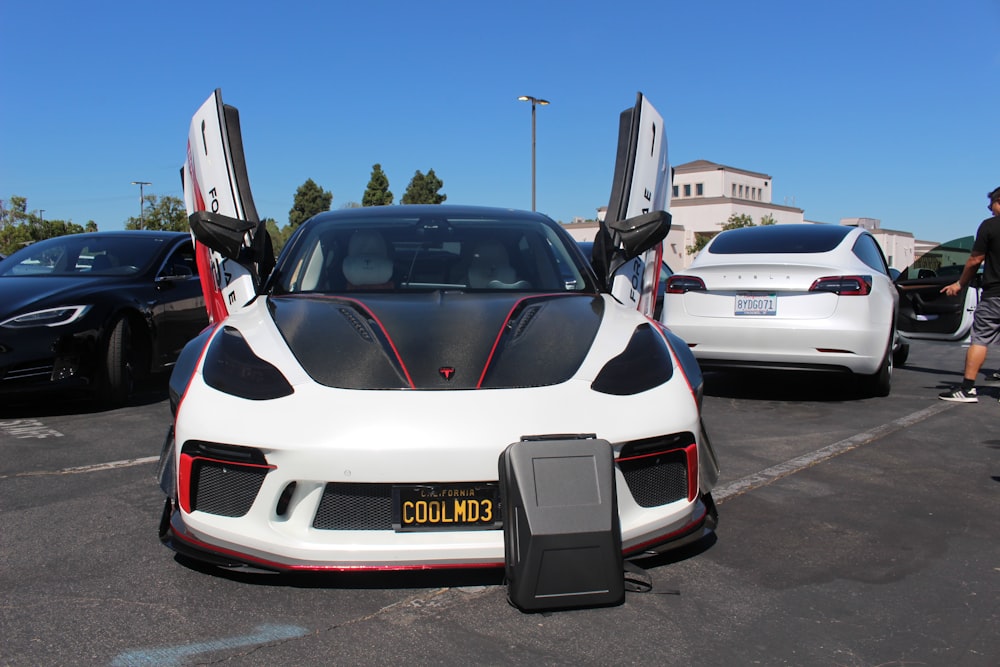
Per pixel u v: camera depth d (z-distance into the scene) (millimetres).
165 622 2225
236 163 3359
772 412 5348
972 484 3625
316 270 3279
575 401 2297
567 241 3656
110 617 2254
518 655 2049
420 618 2244
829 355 5293
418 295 3021
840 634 2182
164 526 2418
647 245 3246
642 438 2285
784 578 2557
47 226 42625
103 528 2994
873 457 4109
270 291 3191
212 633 2162
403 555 2170
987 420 5062
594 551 2070
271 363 2443
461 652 2062
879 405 5605
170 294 5980
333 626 2201
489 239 3473
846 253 5621
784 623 2242
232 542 2244
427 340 2518
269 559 2180
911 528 3037
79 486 3553
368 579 2453
